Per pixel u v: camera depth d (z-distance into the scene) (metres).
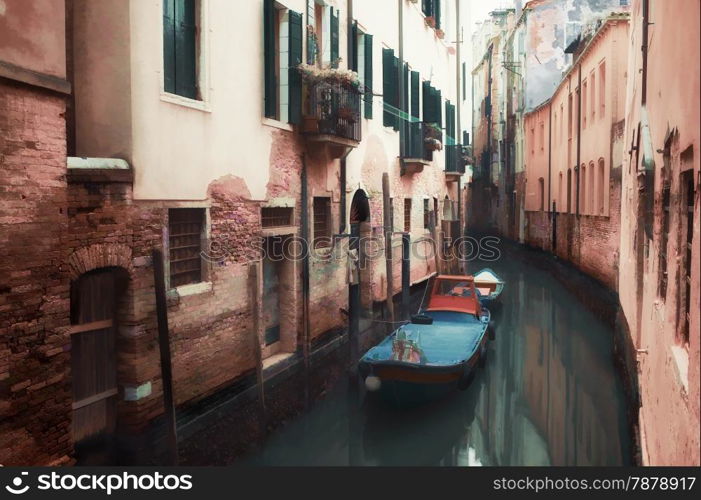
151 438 6.73
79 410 6.27
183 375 7.29
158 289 6.41
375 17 14.35
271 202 9.34
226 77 8.14
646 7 8.98
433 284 14.07
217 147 7.96
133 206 6.55
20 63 4.99
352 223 13.69
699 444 3.71
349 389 10.62
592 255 18.42
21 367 5.10
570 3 31.58
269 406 9.04
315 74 9.90
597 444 9.57
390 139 15.43
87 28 6.60
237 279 8.43
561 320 18.11
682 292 5.18
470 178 52.75
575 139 21.77
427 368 9.47
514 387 12.47
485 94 47.06
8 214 4.94
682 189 5.21
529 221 31.78
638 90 10.07
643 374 7.92
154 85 6.82
